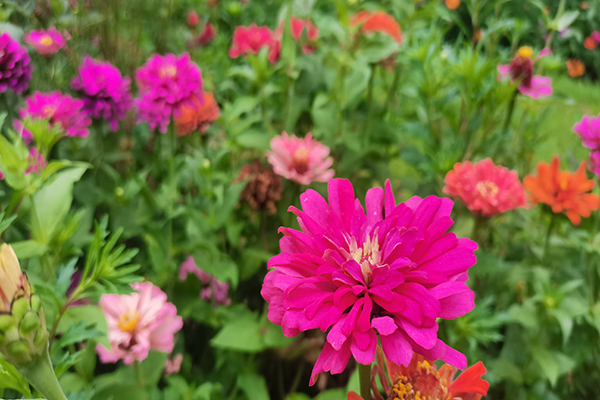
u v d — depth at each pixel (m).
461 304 0.23
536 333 0.51
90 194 0.53
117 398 0.41
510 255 0.61
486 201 0.47
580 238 0.52
